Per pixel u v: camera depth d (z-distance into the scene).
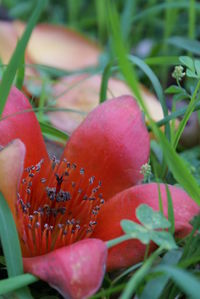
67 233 0.42
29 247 0.42
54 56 0.69
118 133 0.45
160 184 0.42
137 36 0.77
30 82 0.61
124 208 0.42
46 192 0.44
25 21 0.83
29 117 0.45
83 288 0.37
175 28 0.78
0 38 0.66
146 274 0.37
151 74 0.48
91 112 0.45
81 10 0.91
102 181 0.45
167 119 0.46
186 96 0.46
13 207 0.40
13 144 0.39
